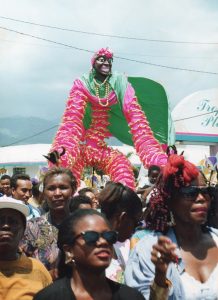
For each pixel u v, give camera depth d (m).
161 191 4.07
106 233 3.42
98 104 12.52
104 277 3.49
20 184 8.73
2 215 4.33
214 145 32.59
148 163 12.08
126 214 4.71
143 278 3.83
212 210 4.21
